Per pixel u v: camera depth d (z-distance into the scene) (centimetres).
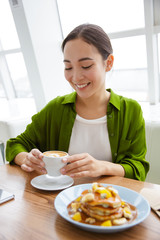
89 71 92
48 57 240
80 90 98
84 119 112
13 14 220
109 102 110
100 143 111
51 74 245
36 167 89
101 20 225
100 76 96
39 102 249
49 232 57
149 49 194
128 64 245
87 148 113
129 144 108
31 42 221
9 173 95
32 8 218
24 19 215
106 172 86
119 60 245
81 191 72
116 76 268
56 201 65
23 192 78
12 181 88
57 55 250
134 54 232
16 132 178
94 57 92
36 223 60
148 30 186
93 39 92
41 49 231
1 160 179
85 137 112
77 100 117
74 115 113
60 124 118
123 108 112
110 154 111
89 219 56
